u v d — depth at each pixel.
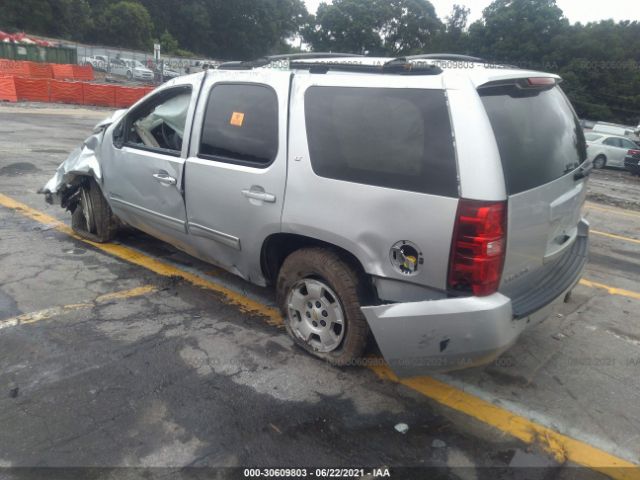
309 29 69.69
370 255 2.84
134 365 3.22
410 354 2.75
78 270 4.62
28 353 3.29
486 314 2.50
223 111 3.64
